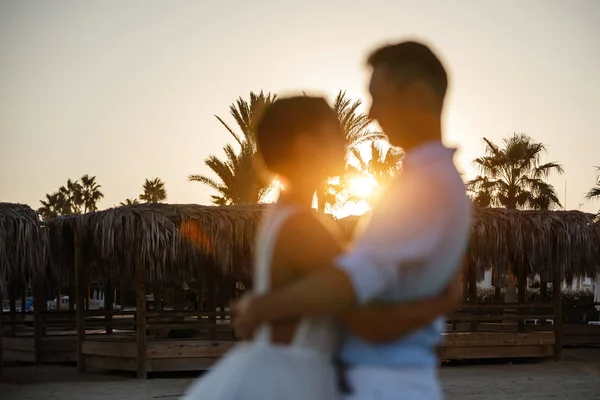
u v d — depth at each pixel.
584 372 13.16
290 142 2.36
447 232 2.14
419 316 2.15
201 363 12.88
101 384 11.79
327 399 2.19
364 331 2.16
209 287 15.23
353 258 2.07
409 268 2.12
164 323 12.90
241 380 2.19
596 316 20.69
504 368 13.82
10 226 11.93
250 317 2.10
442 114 2.32
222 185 29.12
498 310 16.16
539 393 10.68
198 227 12.70
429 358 2.24
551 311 16.11
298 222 2.25
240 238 12.88
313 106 2.39
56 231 14.07
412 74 2.28
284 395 2.16
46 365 15.01
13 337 15.92
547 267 14.73
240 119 27.70
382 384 2.16
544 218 14.50
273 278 2.23
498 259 14.39
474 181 35.09
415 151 2.24
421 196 2.13
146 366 12.56
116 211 12.46
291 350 2.21
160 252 12.40
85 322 13.85
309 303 2.04
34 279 13.89
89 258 13.80
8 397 10.37
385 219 2.12
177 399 10.12
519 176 34.72
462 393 10.66
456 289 2.29
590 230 14.55
